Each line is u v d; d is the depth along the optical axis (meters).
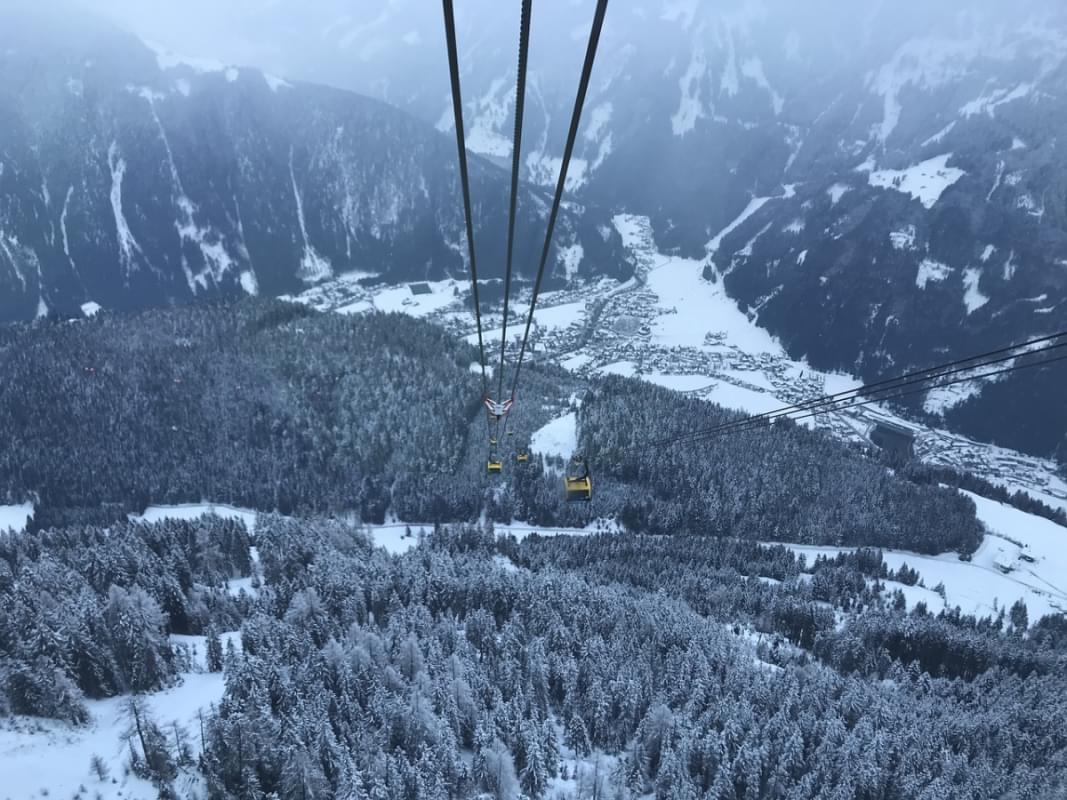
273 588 141.88
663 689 118.12
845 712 119.31
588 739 107.44
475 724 105.00
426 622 127.00
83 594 113.94
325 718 93.94
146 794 87.06
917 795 97.25
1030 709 130.75
